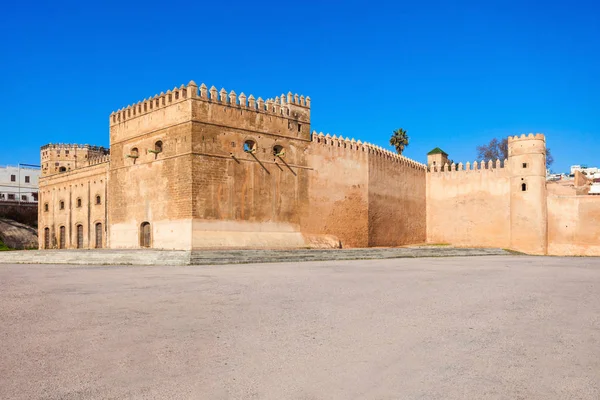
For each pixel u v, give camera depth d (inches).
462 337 455.8
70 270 1001.5
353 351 410.3
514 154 2167.8
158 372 357.4
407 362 385.7
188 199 1413.6
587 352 414.9
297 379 347.3
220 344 425.1
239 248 1488.7
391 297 660.1
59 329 468.1
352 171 1914.4
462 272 1008.2
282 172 1656.0
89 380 340.8
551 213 2134.6
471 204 2297.0
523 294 700.7
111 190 1740.9
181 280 812.6
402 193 2220.7
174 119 1480.1
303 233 1707.7
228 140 1507.1
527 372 366.6
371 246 1984.5
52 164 2356.1
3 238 2348.7
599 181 3462.1
